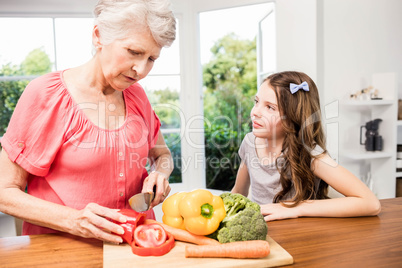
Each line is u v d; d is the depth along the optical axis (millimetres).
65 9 2490
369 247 784
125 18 739
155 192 981
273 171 1256
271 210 1001
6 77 2490
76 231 793
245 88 4383
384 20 2438
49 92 893
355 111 2443
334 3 2334
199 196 773
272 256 722
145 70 832
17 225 1893
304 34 2250
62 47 2537
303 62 2279
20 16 2463
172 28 795
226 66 4355
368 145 2395
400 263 705
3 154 883
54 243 830
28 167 863
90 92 952
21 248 802
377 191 2412
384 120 2363
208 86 4402
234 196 841
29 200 822
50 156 882
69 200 943
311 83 1216
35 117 873
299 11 2252
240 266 699
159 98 2691
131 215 798
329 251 766
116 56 795
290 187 1201
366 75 2438
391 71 2490
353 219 974
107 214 781
